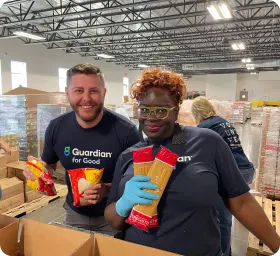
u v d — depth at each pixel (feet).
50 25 33.88
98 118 4.69
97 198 4.33
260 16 25.88
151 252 2.39
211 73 70.54
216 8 18.13
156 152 3.13
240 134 32.83
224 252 7.04
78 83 4.25
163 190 2.78
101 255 2.59
